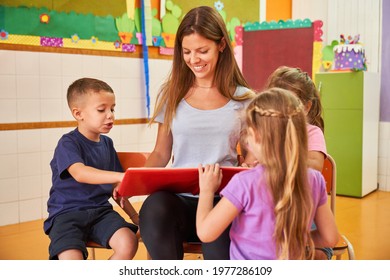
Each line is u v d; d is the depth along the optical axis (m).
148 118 4.57
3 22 3.64
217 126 1.85
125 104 4.40
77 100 1.98
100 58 4.20
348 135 4.71
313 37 4.49
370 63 5.04
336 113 4.74
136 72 4.48
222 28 1.85
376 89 4.91
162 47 4.64
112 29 4.27
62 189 1.95
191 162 1.87
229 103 1.89
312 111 2.07
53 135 3.98
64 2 3.95
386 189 5.05
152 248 1.70
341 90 4.70
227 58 1.91
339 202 4.54
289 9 5.57
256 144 1.52
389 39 4.95
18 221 3.84
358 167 4.69
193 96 1.92
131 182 1.62
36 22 3.80
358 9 5.07
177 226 1.74
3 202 3.76
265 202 1.48
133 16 4.41
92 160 2.01
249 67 4.76
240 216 1.52
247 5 5.25
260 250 1.50
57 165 1.94
